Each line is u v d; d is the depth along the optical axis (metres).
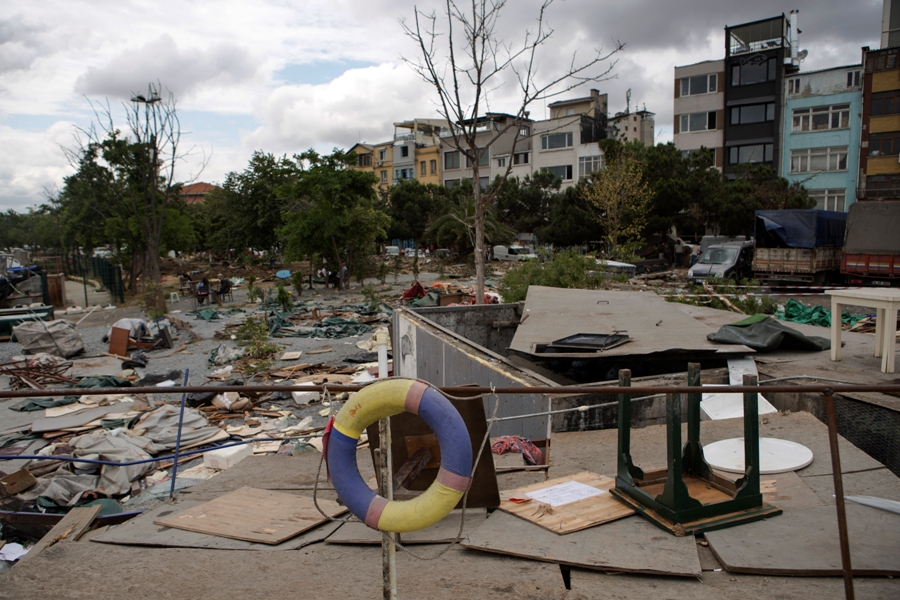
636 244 30.12
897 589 2.70
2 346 17.80
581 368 8.33
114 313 24.44
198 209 55.56
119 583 2.98
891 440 5.56
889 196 35.25
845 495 3.74
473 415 3.60
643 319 9.44
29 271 28.34
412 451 3.66
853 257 19.36
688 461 3.75
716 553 3.00
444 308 12.24
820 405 6.19
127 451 7.93
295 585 2.91
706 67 44.19
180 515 3.89
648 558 2.96
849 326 12.26
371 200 32.50
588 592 2.73
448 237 41.78
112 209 28.19
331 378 12.82
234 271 42.91
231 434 9.59
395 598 2.58
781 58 40.88
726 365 7.85
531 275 16.77
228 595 2.83
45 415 10.27
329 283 33.22
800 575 2.82
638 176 36.03
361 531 3.56
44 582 3.00
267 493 4.26
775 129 41.44
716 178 38.31
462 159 64.94
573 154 54.25
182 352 16.17
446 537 3.38
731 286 19.19
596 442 5.45
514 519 3.52
